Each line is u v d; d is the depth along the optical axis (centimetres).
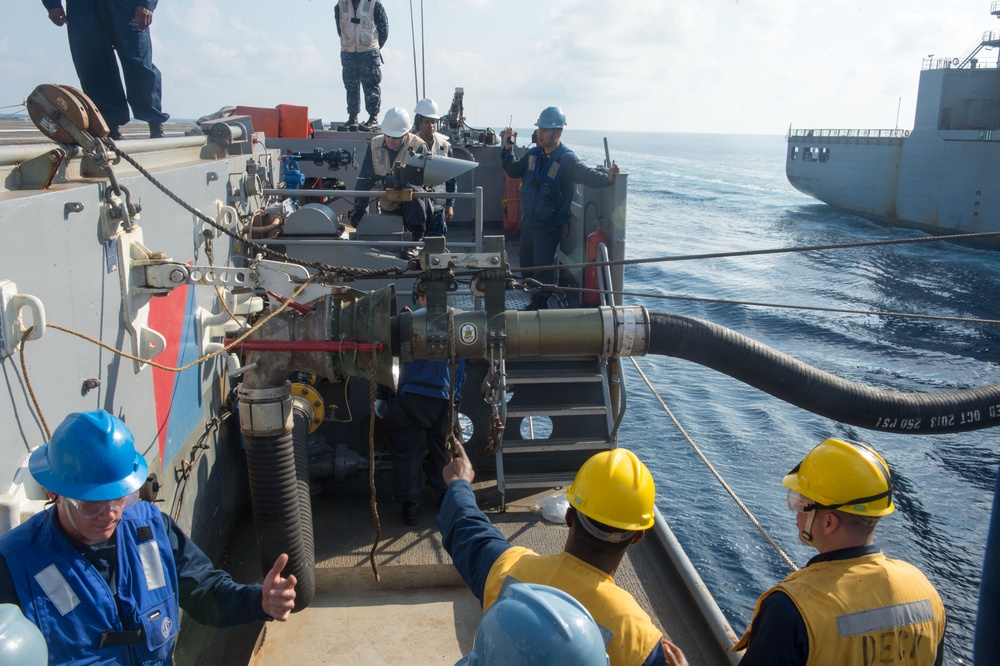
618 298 684
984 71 4022
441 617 454
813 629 231
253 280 364
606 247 676
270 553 405
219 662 430
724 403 1584
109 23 546
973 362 2105
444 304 385
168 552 241
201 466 466
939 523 1197
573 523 233
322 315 381
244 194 617
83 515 210
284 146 1062
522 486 568
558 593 170
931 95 4147
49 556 215
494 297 387
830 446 255
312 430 557
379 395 600
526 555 240
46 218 272
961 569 1073
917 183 4294
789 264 3478
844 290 3023
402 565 479
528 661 158
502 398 381
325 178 1029
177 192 436
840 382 402
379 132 1181
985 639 310
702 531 1083
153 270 359
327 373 390
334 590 480
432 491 580
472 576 254
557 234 775
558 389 612
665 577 492
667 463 1303
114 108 570
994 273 3319
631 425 1469
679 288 2972
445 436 534
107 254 325
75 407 293
